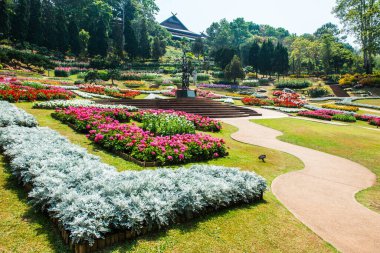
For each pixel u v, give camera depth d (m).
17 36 50.25
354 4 48.34
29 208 4.72
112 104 18.39
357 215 5.54
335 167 9.22
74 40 58.03
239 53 76.62
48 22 55.34
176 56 81.50
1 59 39.19
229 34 92.56
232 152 10.11
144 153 7.77
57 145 6.88
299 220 5.11
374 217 5.48
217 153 9.16
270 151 10.79
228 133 14.02
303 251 4.11
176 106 20.58
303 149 11.55
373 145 12.74
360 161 10.22
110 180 4.93
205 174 6.00
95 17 70.50
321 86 47.56
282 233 4.55
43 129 8.71
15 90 16.95
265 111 25.45
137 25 75.12
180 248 3.89
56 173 5.03
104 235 3.81
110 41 68.44
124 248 3.78
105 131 9.05
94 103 17.23
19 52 42.00
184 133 11.15
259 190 5.82
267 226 4.73
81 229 3.51
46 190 4.47
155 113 14.52
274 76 65.06
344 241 4.50
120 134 8.79
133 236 4.05
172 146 8.47
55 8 64.88
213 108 21.53
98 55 59.00
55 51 57.22
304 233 4.62
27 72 38.06
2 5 46.19
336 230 4.85
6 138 7.00
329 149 11.83
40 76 38.25
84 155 6.65
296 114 24.47
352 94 41.03
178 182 5.20
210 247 3.97
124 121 13.61
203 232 4.35
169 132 10.98
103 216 3.81
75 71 47.62
